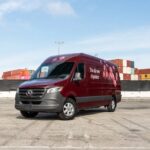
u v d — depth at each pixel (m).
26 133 10.59
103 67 18.25
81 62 16.03
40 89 14.15
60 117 14.42
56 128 11.77
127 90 39.22
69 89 14.73
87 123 13.27
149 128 11.89
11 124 12.77
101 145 8.74
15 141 9.20
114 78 19.55
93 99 16.69
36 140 9.38
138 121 14.02
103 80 17.97
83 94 15.73
